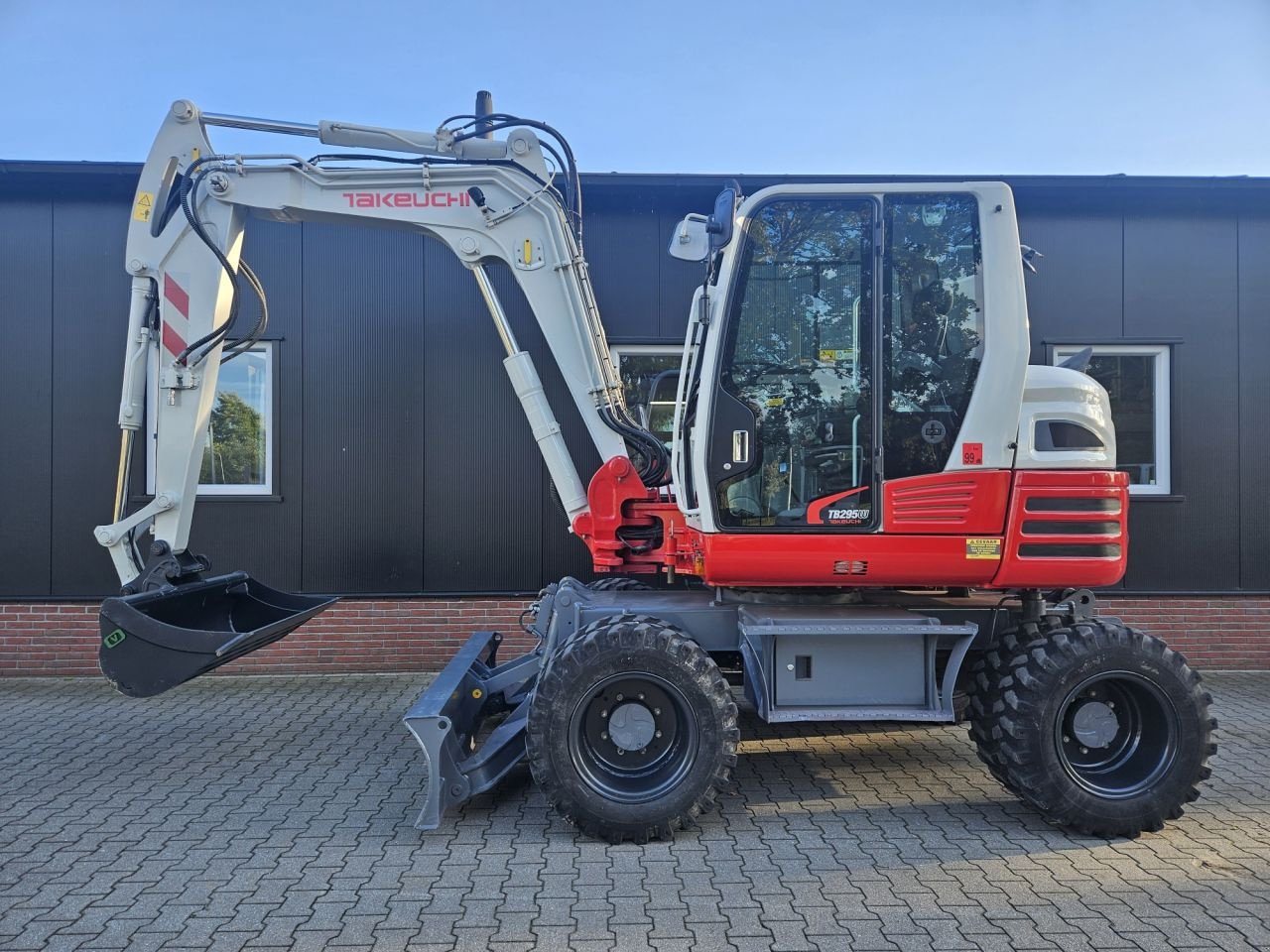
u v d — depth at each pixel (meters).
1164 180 6.58
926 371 3.82
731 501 3.88
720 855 3.46
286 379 6.63
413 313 6.66
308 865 3.36
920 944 2.76
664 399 6.22
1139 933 2.83
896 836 3.66
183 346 4.46
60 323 6.58
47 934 2.82
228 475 6.73
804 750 4.90
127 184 6.50
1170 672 3.64
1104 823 3.59
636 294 6.73
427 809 3.62
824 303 3.88
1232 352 6.83
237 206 4.54
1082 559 3.77
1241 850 3.50
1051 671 3.62
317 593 6.68
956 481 3.76
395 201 4.61
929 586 3.88
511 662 5.15
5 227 6.55
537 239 4.64
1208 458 6.82
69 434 6.59
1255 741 5.00
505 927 2.87
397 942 2.78
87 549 6.60
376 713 5.60
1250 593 6.80
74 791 4.19
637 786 3.61
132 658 3.98
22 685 6.34
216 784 4.29
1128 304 6.82
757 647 3.75
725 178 6.55
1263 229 6.82
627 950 2.73
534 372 4.82
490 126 4.66
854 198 3.85
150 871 3.30
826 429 3.86
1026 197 6.76
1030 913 2.97
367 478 6.67
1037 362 6.82
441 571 6.71
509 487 6.71
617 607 4.09
